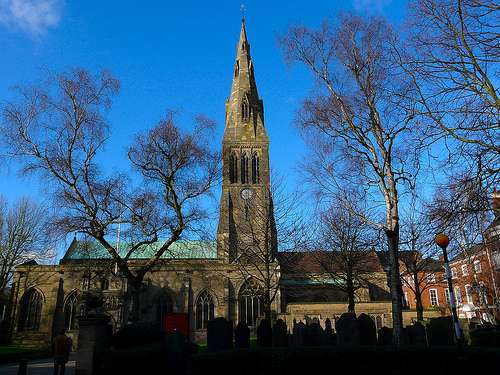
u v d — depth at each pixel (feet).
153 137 113.50
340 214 145.79
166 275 222.89
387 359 54.03
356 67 78.13
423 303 238.27
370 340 68.03
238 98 293.84
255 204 174.40
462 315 198.29
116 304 201.36
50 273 219.82
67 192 106.63
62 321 214.28
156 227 112.37
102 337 55.21
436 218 55.72
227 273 221.25
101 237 108.88
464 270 178.81
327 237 145.89
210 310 220.02
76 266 219.41
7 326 210.79
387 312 193.16
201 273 223.30
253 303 218.38
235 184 265.75
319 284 219.20
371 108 76.54
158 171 112.68
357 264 162.30
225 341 63.93
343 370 53.72
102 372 53.06
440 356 53.26
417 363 53.62
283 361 53.62
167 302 220.02
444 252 55.16
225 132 283.38
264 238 136.87
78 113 107.55
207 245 140.56
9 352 120.37
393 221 73.51
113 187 109.70
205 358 52.44
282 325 80.38
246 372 53.21
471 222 53.98
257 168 273.33
